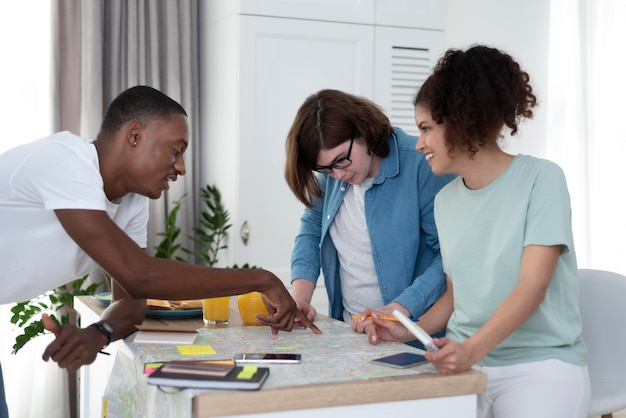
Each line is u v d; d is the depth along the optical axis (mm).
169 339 1617
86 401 2322
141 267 1521
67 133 1636
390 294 2049
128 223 1832
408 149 2064
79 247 1651
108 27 3312
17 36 3162
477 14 3809
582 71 3994
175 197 3404
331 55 3164
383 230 2037
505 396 1653
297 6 3090
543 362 1631
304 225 2266
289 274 3172
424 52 3316
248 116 3057
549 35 3975
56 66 3203
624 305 2197
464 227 1716
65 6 3242
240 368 1321
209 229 3406
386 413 1314
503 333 1460
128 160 1638
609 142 4117
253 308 1822
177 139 1668
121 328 1679
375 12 3217
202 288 1574
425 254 2086
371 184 2051
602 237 4148
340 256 2162
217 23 3266
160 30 3398
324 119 1914
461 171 1698
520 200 1627
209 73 3395
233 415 1213
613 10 4062
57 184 1520
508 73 1603
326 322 1894
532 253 1562
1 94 3152
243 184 3074
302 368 1393
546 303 1635
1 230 1608
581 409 1622
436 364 1373
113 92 3311
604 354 2197
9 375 3199
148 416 1410
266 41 3064
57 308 3121
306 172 2025
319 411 1268
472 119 1562
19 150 1595
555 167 1624
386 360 1443
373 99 3238
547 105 3996
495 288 1652
